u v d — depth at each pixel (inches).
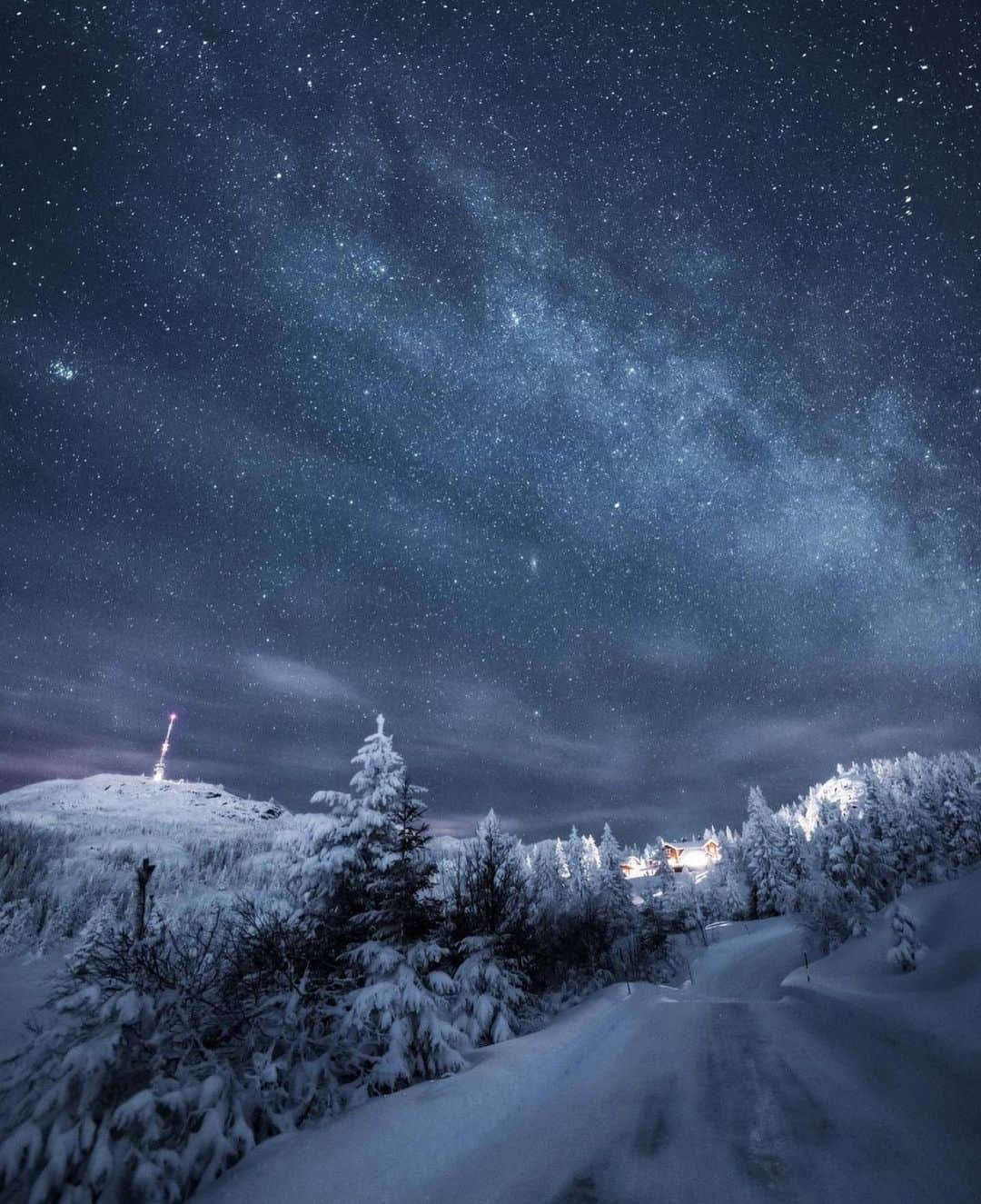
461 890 707.4
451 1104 283.7
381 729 630.5
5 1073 229.6
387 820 564.1
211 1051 272.8
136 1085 232.5
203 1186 212.7
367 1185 206.2
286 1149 234.4
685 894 3016.7
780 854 2637.8
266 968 381.7
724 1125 259.9
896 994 606.2
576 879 1578.5
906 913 916.6
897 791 2832.2
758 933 2215.8
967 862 2046.0
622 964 1211.2
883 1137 230.1
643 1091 326.0
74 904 2723.9
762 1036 480.1
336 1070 337.1
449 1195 200.8
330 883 545.0
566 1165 224.4
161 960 321.1
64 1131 203.2
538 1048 418.0
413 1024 370.0
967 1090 269.0
